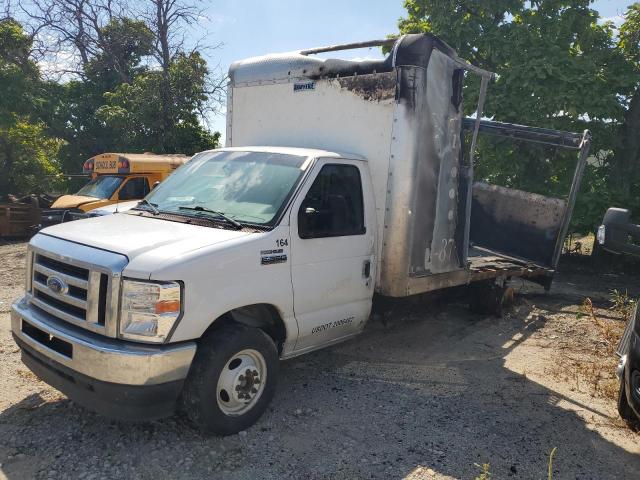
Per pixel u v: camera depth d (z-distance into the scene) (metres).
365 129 5.38
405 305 6.43
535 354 6.25
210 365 3.83
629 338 4.05
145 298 3.52
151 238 3.95
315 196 4.70
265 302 4.21
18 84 17.03
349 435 4.22
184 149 23.88
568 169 12.39
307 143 5.88
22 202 15.27
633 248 3.14
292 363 5.71
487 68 12.63
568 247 13.64
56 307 3.94
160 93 22.28
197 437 4.07
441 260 5.79
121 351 3.47
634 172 12.34
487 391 5.17
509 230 9.29
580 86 11.16
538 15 12.09
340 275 4.88
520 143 11.91
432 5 12.55
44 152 22.50
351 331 5.23
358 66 5.41
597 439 4.31
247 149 5.28
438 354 6.16
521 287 9.91
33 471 3.57
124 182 12.93
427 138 5.31
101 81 24.59
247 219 4.43
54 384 3.92
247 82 6.45
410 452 4.01
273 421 4.39
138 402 3.53
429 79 5.24
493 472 3.79
